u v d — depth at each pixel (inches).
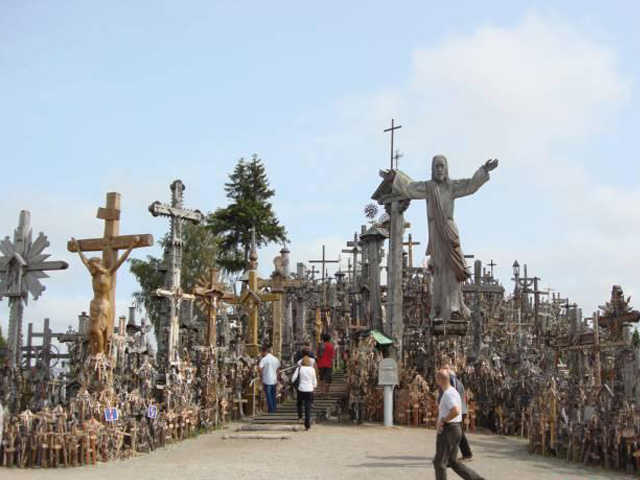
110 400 649.0
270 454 633.6
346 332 1517.0
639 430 570.9
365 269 1333.7
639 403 649.0
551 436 649.0
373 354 928.3
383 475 530.6
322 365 1046.4
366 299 1315.2
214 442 724.0
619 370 857.5
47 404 724.7
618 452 579.2
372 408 901.8
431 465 578.6
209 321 963.3
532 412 697.0
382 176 1015.6
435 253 986.7
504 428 839.7
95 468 565.0
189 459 612.7
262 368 946.7
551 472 567.2
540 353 1332.4
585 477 547.5
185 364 818.2
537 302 1820.9
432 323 983.6
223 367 932.0
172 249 850.8
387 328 984.3
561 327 1750.7
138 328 1132.5
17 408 797.9
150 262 2142.0
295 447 677.3
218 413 866.1
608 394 684.7
